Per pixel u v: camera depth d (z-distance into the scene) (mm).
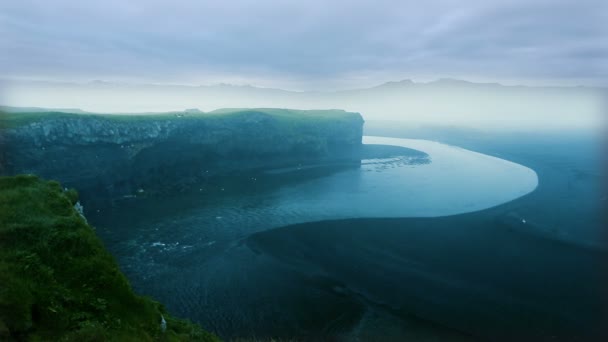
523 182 85438
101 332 12031
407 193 75812
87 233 16469
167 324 18516
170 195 74188
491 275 40250
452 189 79000
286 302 34750
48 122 65938
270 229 54562
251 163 106375
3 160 58469
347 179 89938
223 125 100750
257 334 29953
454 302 34906
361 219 58688
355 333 30219
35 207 17188
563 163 109500
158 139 85312
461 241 49688
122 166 76438
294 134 116562
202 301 34844
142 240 50188
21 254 13523
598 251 46375
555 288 37438
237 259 44125
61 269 14062
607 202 68625
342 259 44188
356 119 140375
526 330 30844
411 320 32062
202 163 95750
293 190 79125
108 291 14391
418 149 145000
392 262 43375
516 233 52562
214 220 58875
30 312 11297
